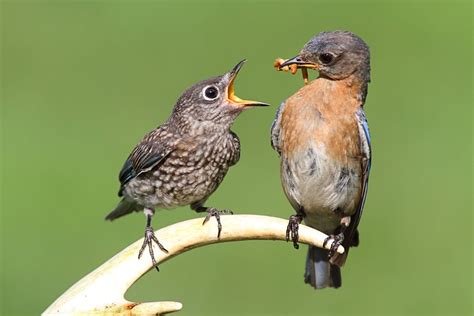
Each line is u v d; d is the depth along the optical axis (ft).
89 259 49.78
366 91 35.91
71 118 58.54
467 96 61.26
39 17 65.41
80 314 27.66
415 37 65.62
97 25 65.16
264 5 66.39
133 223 51.11
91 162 55.57
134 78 61.72
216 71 62.39
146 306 27.63
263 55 63.05
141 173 36.24
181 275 48.70
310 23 65.67
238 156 37.04
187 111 35.99
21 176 54.80
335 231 37.29
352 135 34.91
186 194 36.52
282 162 35.65
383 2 67.26
